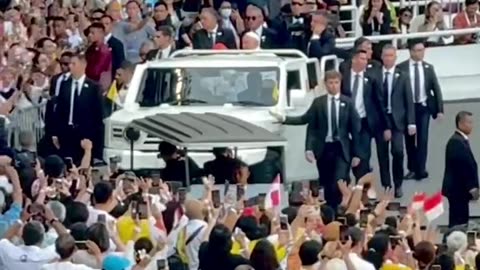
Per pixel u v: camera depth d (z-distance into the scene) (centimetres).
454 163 5444
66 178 4503
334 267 3722
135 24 6341
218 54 5866
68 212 3950
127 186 4375
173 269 3975
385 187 5828
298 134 5588
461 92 6325
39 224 3716
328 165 5550
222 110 5522
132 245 3847
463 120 5447
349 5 6669
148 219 4006
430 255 3925
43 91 5834
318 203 4456
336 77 5525
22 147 5141
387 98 5791
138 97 5616
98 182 4209
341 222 4159
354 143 5566
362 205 4581
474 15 6606
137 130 5347
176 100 5584
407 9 6600
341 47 6328
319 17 6122
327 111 5525
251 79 5600
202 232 3953
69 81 5747
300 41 6194
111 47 6253
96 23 6253
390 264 3866
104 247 3672
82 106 5719
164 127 5056
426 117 5878
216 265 3706
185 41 6319
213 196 4334
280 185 4662
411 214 4372
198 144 4928
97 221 3825
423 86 5844
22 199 4147
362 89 5734
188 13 6788
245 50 5991
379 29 6562
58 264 3584
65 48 6384
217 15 6306
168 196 4375
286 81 5609
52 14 6619
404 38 6378
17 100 5725
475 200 5553
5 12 6378
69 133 5734
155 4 6806
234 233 3962
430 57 6469
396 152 5812
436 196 4562
